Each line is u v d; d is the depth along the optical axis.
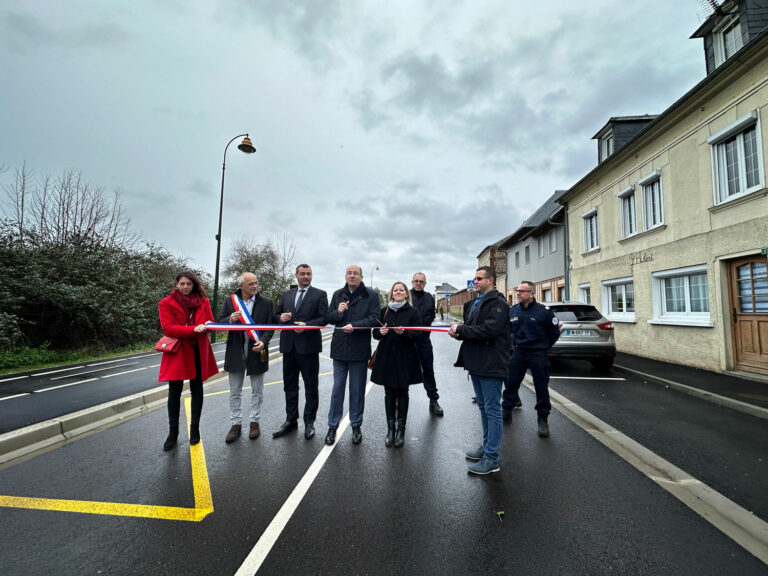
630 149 9.84
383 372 3.90
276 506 2.70
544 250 17.33
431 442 4.00
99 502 2.77
